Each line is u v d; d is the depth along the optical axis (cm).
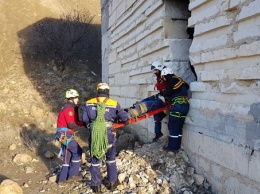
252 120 409
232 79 455
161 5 692
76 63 1855
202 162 539
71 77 1725
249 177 414
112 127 533
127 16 969
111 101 533
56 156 805
